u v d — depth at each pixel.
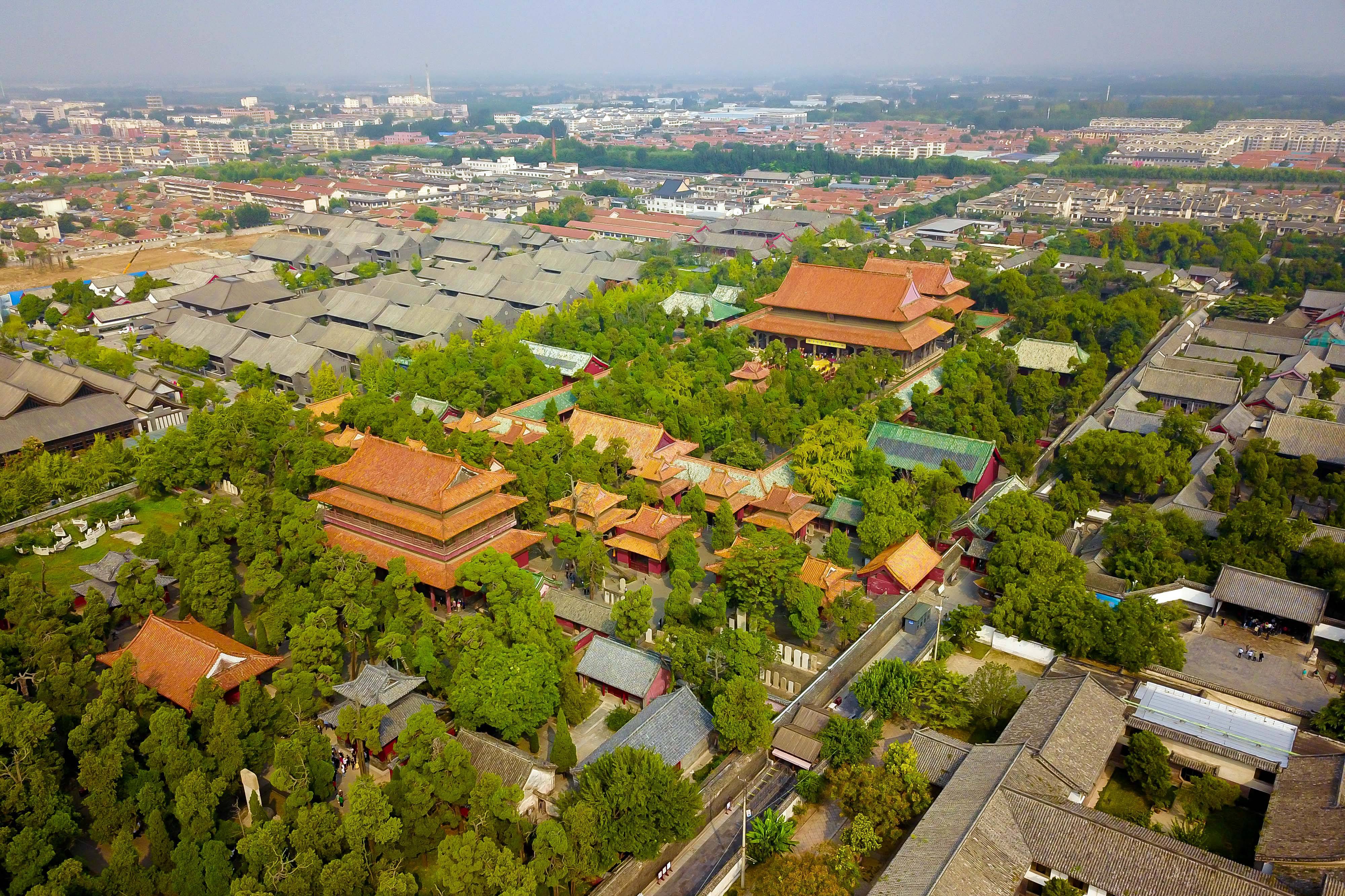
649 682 81.62
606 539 106.44
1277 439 125.31
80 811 71.00
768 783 73.06
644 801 62.84
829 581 94.00
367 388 152.50
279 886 58.44
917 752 72.06
